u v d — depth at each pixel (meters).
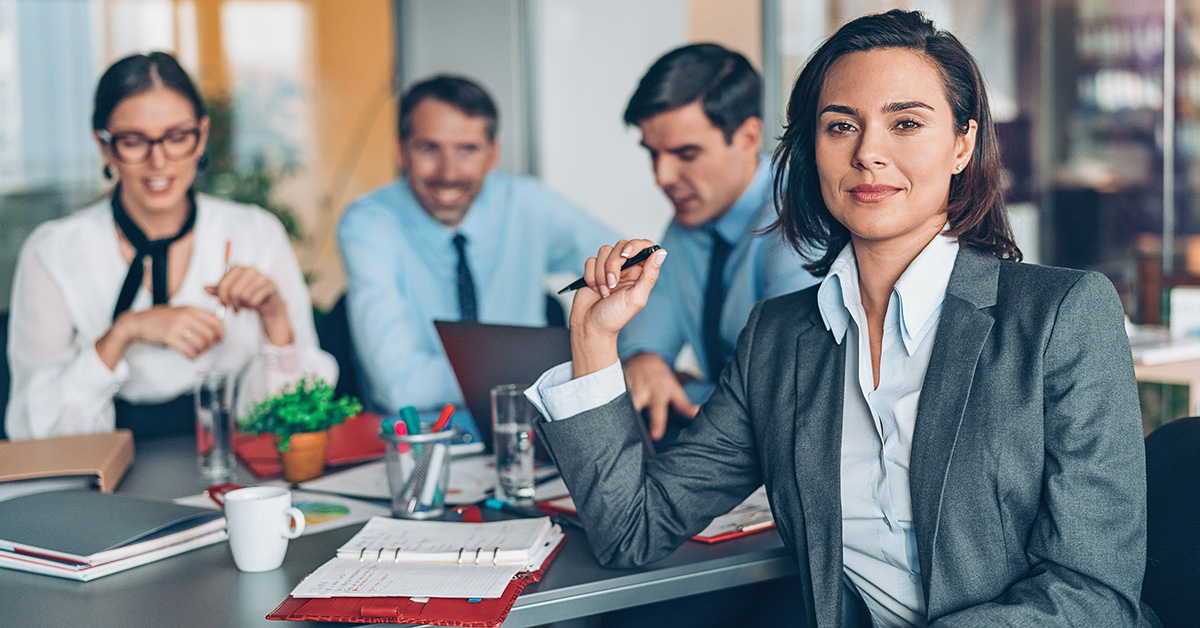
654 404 1.74
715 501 1.23
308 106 3.87
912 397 1.07
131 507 1.27
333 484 1.54
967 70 1.05
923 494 1.02
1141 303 2.60
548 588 1.07
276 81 3.84
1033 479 0.98
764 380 1.21
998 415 0.99
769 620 1.49
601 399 1.17
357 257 2.79
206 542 1.25
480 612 0.98
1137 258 2.62
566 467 1.17
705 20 3.88
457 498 1.44
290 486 1.54
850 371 1.15
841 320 1.16
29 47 3.59
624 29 3.79
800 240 1.26
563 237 3.25
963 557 1.00
